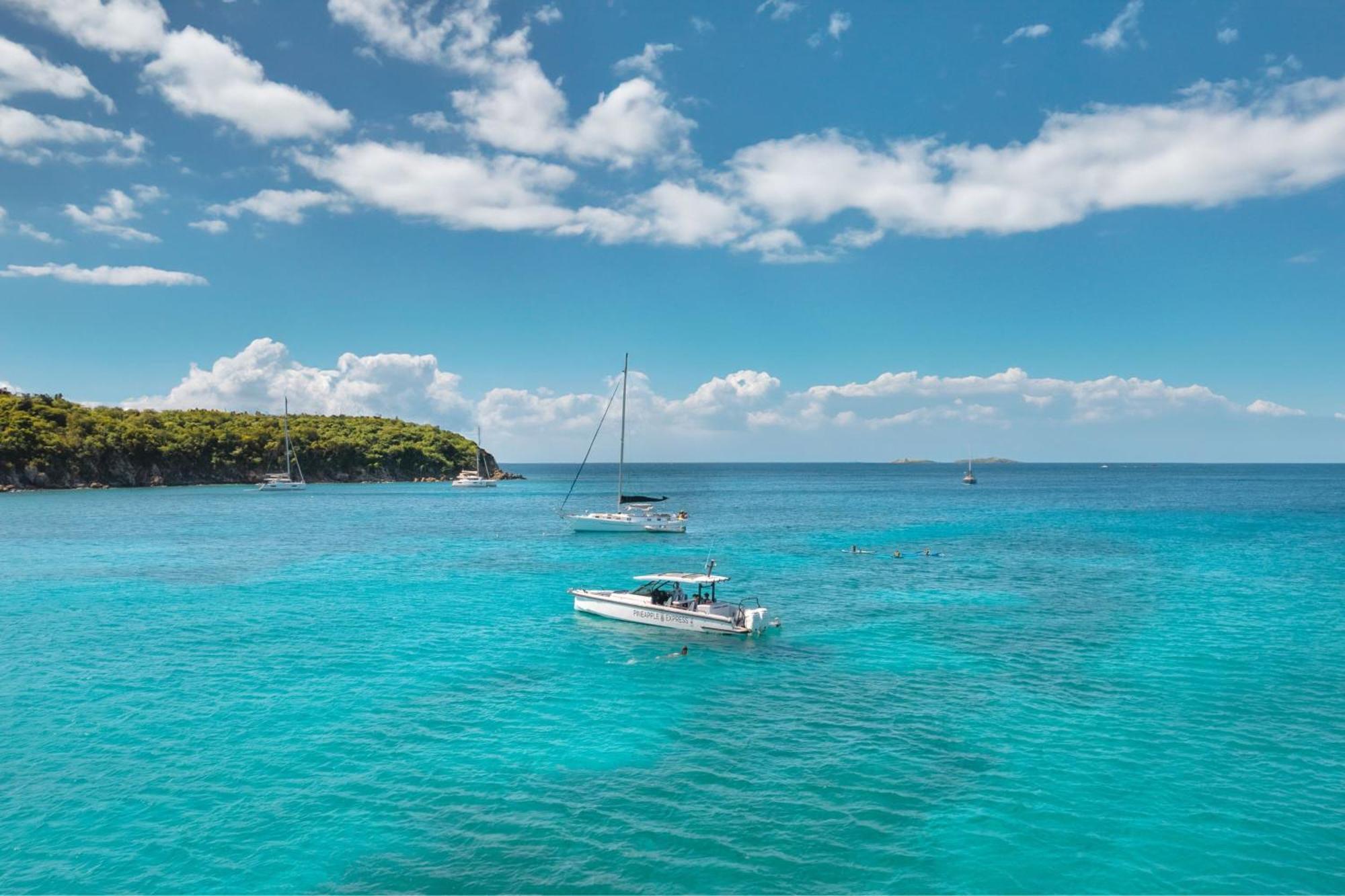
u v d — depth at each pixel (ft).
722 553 230.27
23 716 84.79
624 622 133.08
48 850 57.82
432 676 100.58
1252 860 56.85
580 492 631.15
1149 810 64.03
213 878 54.49
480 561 211.41
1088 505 450.71
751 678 100.12
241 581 175.52
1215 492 615.16
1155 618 135.33
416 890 53.06
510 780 69.56
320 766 72.28
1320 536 268.62
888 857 57.06
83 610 142.20
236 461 640.17
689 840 59.26
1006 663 107.04
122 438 570.05
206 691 93.81
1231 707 88.33
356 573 189.16
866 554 227.40
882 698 91.91
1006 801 65.51
